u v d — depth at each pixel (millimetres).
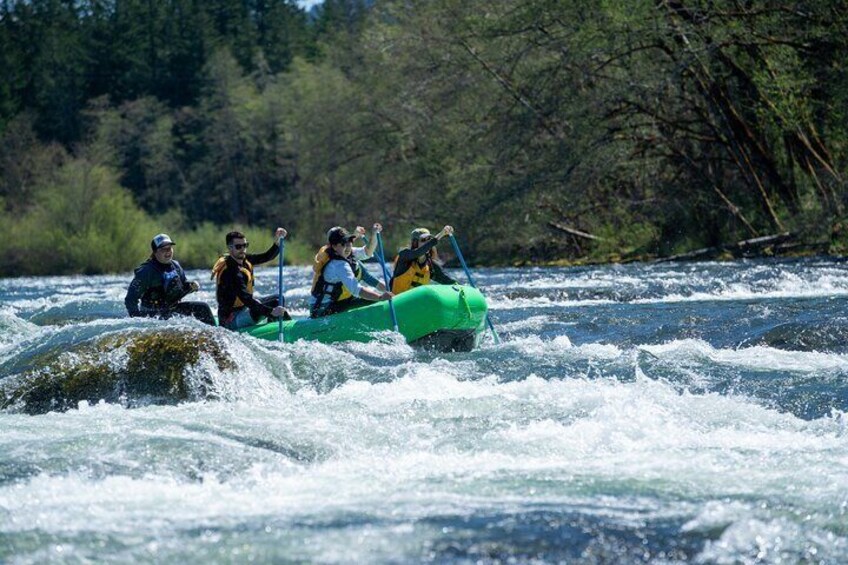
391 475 11984
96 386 16594
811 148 53688
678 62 51594
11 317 25625
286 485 11664
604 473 11797
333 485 11617
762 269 40969
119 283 60312
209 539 9688
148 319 19266
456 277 46844
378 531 9789
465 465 12336
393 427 14000
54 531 9992
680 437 13367
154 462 12344
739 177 59281
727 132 55875
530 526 9852
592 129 56469
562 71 56375
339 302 21406
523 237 62750
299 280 51875
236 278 21656
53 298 44188
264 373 17234
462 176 63312
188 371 16641
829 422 13977
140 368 16719
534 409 14656
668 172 63188
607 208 63750
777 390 15719
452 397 15555
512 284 39469
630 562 9031
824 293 31812
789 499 10680
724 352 19344
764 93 52625
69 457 12516
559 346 21156
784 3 50594
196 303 22406
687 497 10789
